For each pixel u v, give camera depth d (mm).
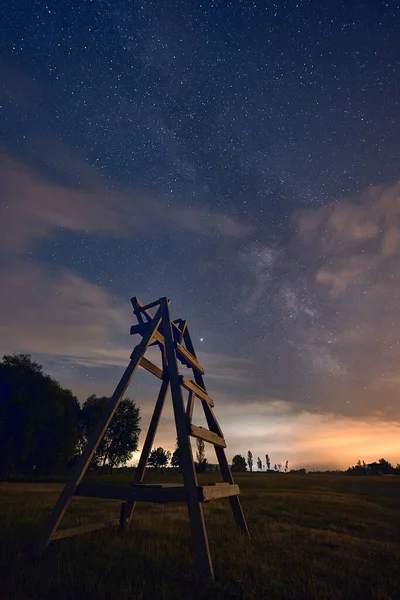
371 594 4457
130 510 7488
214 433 7559
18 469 38344
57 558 5246
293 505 15484
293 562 5641
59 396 44156
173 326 8070
